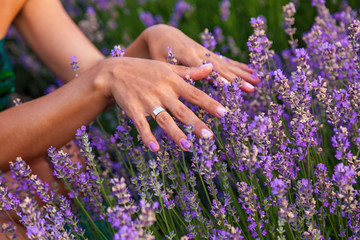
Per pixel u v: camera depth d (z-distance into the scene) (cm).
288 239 100
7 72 130
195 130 96
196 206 97
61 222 93
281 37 153
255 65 111
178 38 114
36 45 132
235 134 97
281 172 95
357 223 91
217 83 105
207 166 89
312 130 94
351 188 87
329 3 160
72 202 113
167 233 103
